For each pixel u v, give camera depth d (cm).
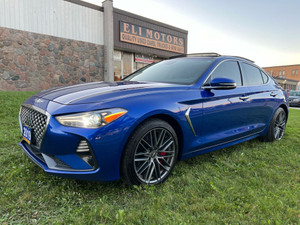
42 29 951
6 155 280
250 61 394
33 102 234
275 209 188
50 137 193
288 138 441
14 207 183
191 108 250
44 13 952
